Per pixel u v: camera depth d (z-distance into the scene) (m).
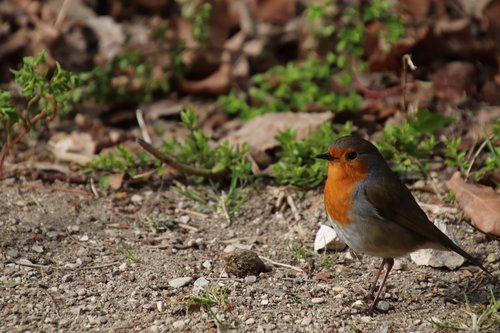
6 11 15.48
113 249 10.00
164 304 8.79
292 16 15.17
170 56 14.19
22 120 11.57
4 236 10.12
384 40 13.51
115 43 14.91
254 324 8.39
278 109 13.05
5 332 8.28
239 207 10.97
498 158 10.99
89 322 8.47
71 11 15.50
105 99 13.72
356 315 8.62
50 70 14.39
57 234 10.26
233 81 14.08
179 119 13.52
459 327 8.25
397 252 8.64
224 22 15.02
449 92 13.15
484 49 13.66
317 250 9.98
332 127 12.47
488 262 9.68
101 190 11.41
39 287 9.11
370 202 8.45
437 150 11.92
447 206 10.78
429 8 14.48
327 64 13.47
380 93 13.23
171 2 15.98
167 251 10.01
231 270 9.45
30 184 11.43
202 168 11.52
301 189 11.28
